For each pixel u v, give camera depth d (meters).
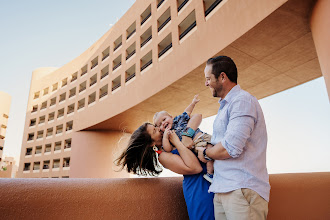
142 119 21.41
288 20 8.72
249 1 9.49
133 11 21.23
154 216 1.53
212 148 1.32
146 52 17.98
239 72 12.62
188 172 1.50
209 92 15.44
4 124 47.81
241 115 1.25
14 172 66.06
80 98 27.80
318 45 7.62
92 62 28.12
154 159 1.91
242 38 9.88
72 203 1.29
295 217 1.94
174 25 15.09
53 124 31.86
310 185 2.11
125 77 20.38
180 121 1.80
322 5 7.01
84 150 25.22
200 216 1.42
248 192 1.19
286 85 14.10
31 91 37.53
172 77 14.20
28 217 1.15
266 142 1.35
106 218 1.37
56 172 28.69
